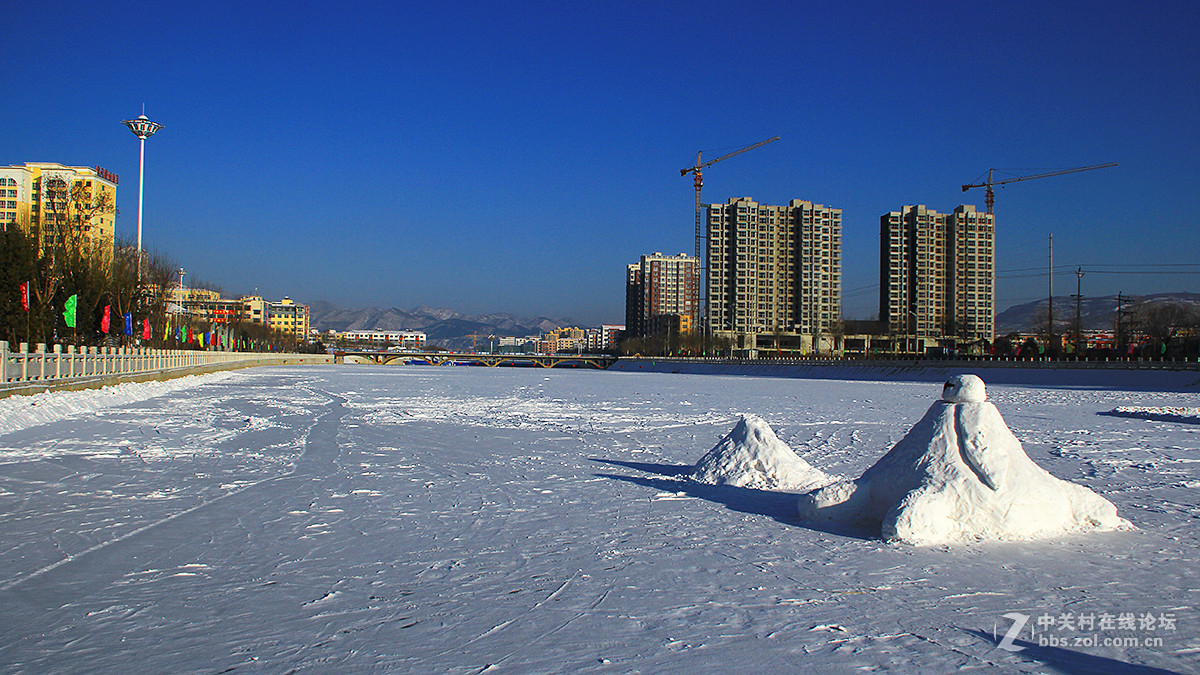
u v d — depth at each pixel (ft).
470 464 61.46
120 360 143.64
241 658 22.36
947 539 35.88
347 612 26.30
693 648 23.27
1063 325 540.11
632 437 83.25
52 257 169.68
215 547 34.68
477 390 184.55
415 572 31.09
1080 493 38.19
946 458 37.45
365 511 42.70
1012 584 29.45
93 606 26.73
